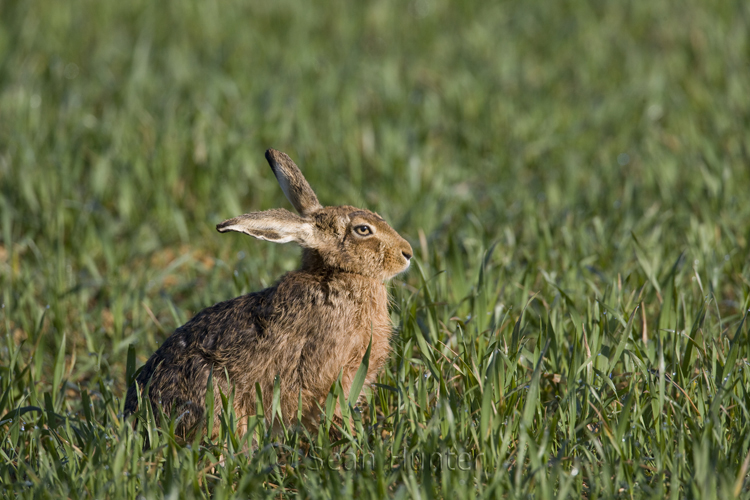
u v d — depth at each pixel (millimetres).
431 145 27969
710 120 28609
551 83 33031
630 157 26375
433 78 34188
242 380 13102
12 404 13586
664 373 12477
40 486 10609
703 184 22719
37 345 14719
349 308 13391
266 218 13180
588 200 22750
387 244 13812
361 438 12039
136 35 40156
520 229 21359
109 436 12008
